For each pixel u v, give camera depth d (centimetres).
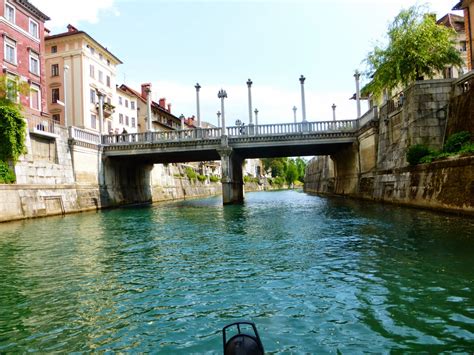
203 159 4109
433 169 1770
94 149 3356
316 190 6053
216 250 1166
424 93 2050
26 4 3428
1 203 2191
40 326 590
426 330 520
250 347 371
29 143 2564
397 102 2414
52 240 1468
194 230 1669
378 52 2541
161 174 5125
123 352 492
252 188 10181
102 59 5184
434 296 651
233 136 3172
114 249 1241
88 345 517
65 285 820
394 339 496
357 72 3184
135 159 3900
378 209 2144
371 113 2786
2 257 1144
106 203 3441
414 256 931
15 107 2577
